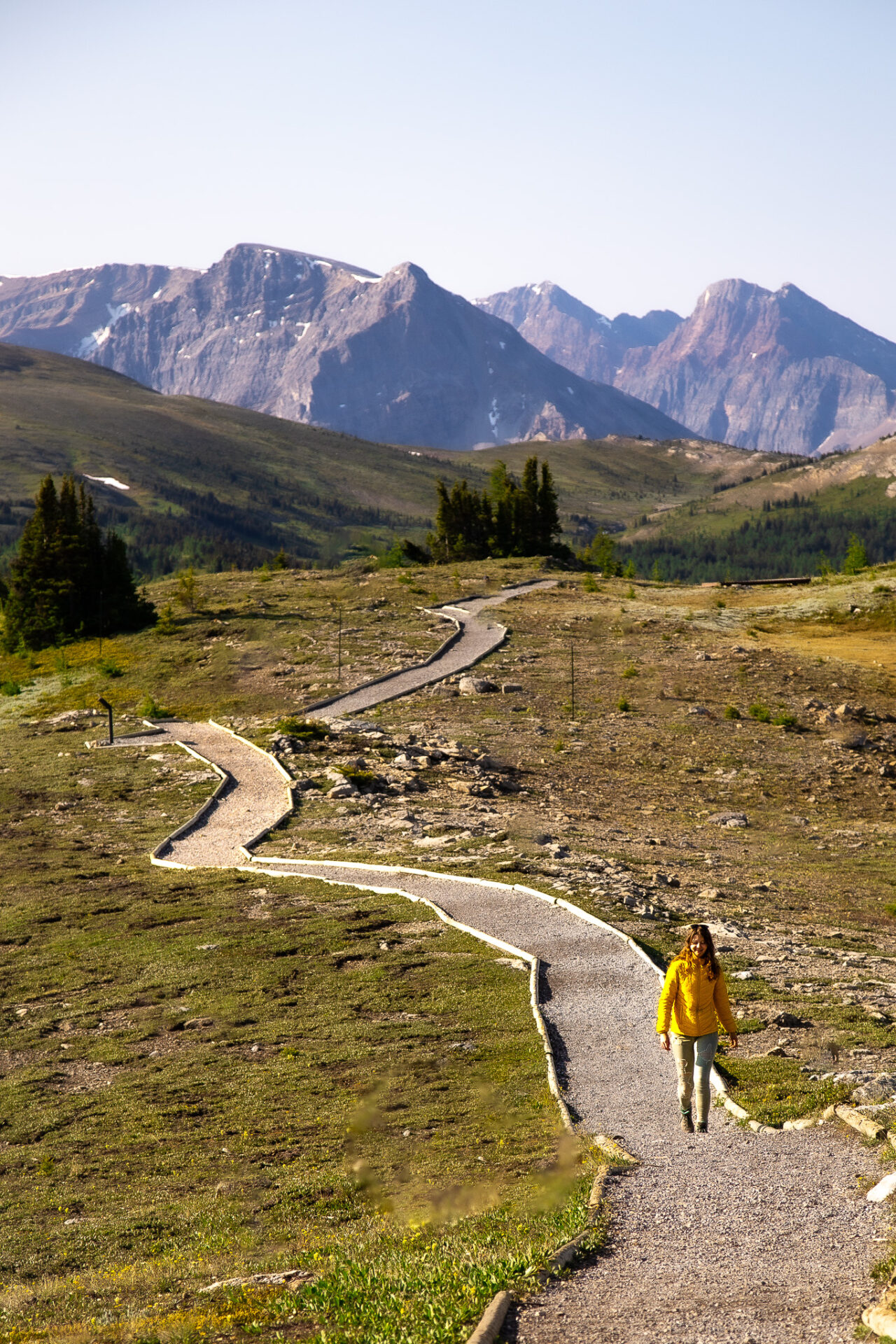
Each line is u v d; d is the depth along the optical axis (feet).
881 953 92.32
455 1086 61.52
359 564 449.89
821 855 139.13
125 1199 52.54
